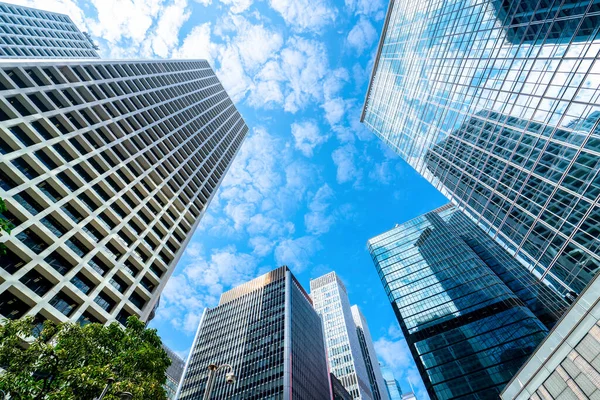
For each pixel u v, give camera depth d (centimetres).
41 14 10594
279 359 9412
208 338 12088
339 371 14438
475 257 11000
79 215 3778
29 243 3123
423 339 9444
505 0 5647
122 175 4809
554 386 2806
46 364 1922
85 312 3406
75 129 4203
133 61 7012
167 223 5319
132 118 5747
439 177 8156
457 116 7206
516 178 5428
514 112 5472
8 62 3741
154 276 4484
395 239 14312
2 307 2756
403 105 9994
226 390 9300
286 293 12344
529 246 5231
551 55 4703
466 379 7800
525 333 7850
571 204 4369
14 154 3262
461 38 6988
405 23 9862
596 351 2436
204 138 8706
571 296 4453
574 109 4341
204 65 12025
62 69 4700
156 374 2389
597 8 4038
